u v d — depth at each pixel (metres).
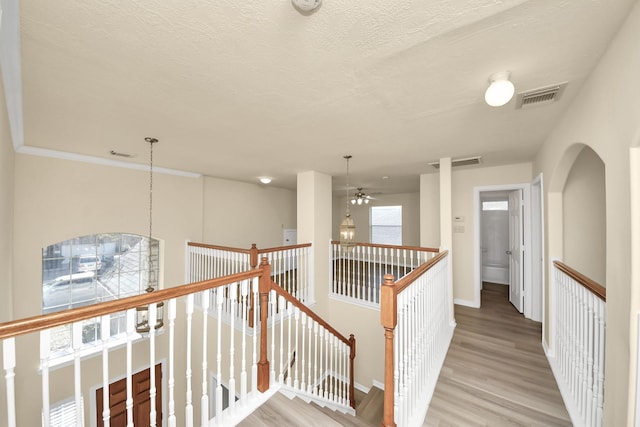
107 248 4.00
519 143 3.00
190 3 1.06
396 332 1.67
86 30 1.20
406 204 8.05
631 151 1.20
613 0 1.07
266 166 4.26
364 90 1.78
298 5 1.04
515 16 1.14
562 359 2.34
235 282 1.80
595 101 1.55
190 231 4.84
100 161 3.69
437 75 1.60
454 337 3.27
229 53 1.39
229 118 2.26
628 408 1.23
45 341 1.05
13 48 1.32
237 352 3.56
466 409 2.00
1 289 2.02
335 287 4.88
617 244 1.34
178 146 3.10
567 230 2.85
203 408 1.55
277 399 1.93
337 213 9.20
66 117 2.21
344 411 2.88
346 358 3.28
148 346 3.98
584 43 1.33
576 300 2.01
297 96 1.87
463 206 4.60
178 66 1.50
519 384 2.30
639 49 1.09
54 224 3.30
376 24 1.17
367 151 3.35
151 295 1.34
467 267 4.54
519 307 4.17
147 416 3.92
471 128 2.52
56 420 3.19
